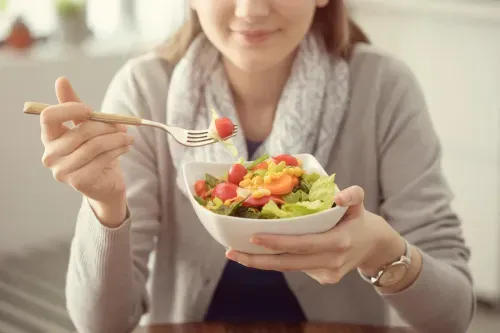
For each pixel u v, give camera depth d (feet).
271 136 4.27
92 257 3.49
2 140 9.10
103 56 9.95
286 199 2.79
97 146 2.92
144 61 4.61
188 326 3.66
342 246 2.81
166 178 4.39
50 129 2.90
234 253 2.83
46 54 9.58
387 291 3.66
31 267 9.32
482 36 9.13
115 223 3.42
